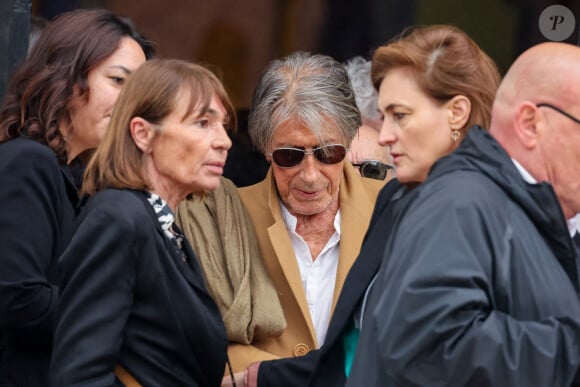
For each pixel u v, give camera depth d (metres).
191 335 10.16
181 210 12.31
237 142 16.84
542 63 8.73
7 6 14.23
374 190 13.17
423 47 9.48
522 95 8.76
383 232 10.92
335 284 12.22
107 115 11.98
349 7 17.23
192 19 17.11
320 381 10.93
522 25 17.08
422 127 9.45
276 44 17.31
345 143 12.06
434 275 8.10
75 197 11.58
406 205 9.00
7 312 10.75
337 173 12.12
